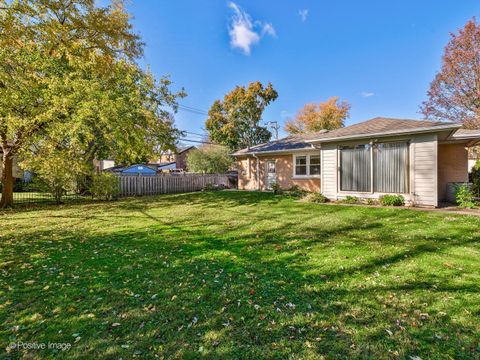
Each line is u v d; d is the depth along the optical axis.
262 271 3.39
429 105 16.34
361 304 2.52
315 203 9.41
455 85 15.03
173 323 2.28
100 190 12.15
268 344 1.99
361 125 10.06
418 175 7.81
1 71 7.07
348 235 5.00
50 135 8.97
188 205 10.05
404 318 2.28
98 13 6.93
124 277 3.27
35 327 2.24
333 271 3.30
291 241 4.71
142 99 12.77
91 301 2.67
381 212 7.18
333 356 1.85
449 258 3.62
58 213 8.48
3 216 7.95
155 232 5.67
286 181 14.29
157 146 16.05
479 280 2.94
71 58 7.61
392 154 8.31
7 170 9.94
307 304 2.54
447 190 9.50
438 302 2.51
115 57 9.13
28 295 2.80
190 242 4.84
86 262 3.82
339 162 9.57
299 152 13.55
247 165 16.75
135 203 11.03
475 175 9.52
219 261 3.80
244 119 28.83
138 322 2.30
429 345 1.94
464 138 8.49
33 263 3.79
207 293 2.81
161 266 3.64
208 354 1.89
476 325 2.15
